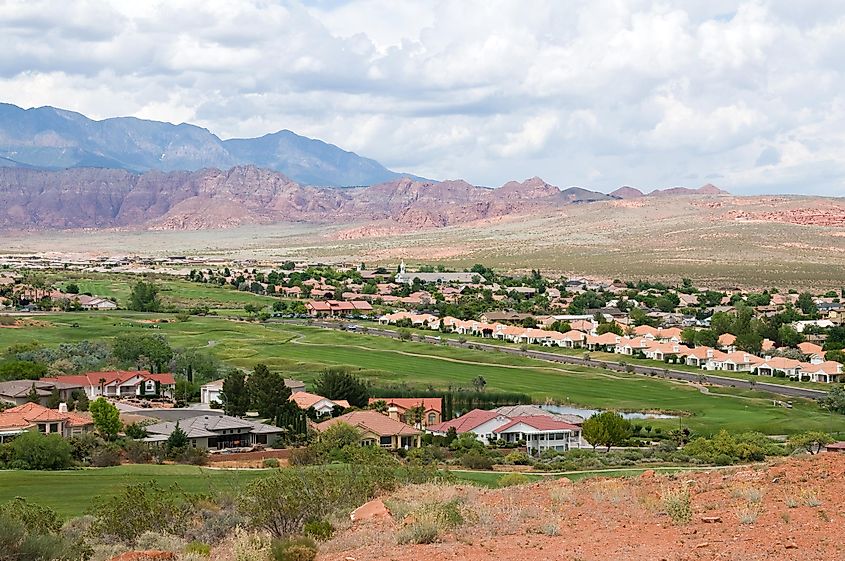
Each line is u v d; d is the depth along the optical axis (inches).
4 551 1314.0
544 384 6038.4
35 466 3186.5
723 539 1071.6
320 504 1552.7
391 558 1081.4
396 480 1817.2
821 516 1127.0
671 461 3580.2
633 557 1012.5
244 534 1295.5
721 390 6038.4
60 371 5649.6
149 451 3550.7
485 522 1234.6
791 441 3959.2
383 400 4899.1
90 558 1424.7
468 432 4259.4
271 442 4062.5
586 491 1454.2
